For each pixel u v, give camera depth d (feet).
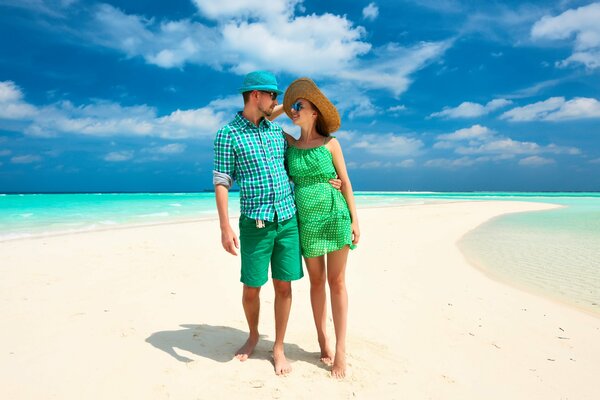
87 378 9.30
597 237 37.60
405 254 27.68
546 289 19.44
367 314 14.98
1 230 35.37
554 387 10.24
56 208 62.64
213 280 18.97
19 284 17.47
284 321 10.32
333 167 10.40
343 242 10.09
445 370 10.76
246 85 9.93
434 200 124.57
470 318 15.08
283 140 10.57
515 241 34.91
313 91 10.04
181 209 63.62
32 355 10.40
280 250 10.18
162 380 9.29
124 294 16.17
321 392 9.14
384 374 10.19
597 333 14.03
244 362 10.38
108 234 32.96
